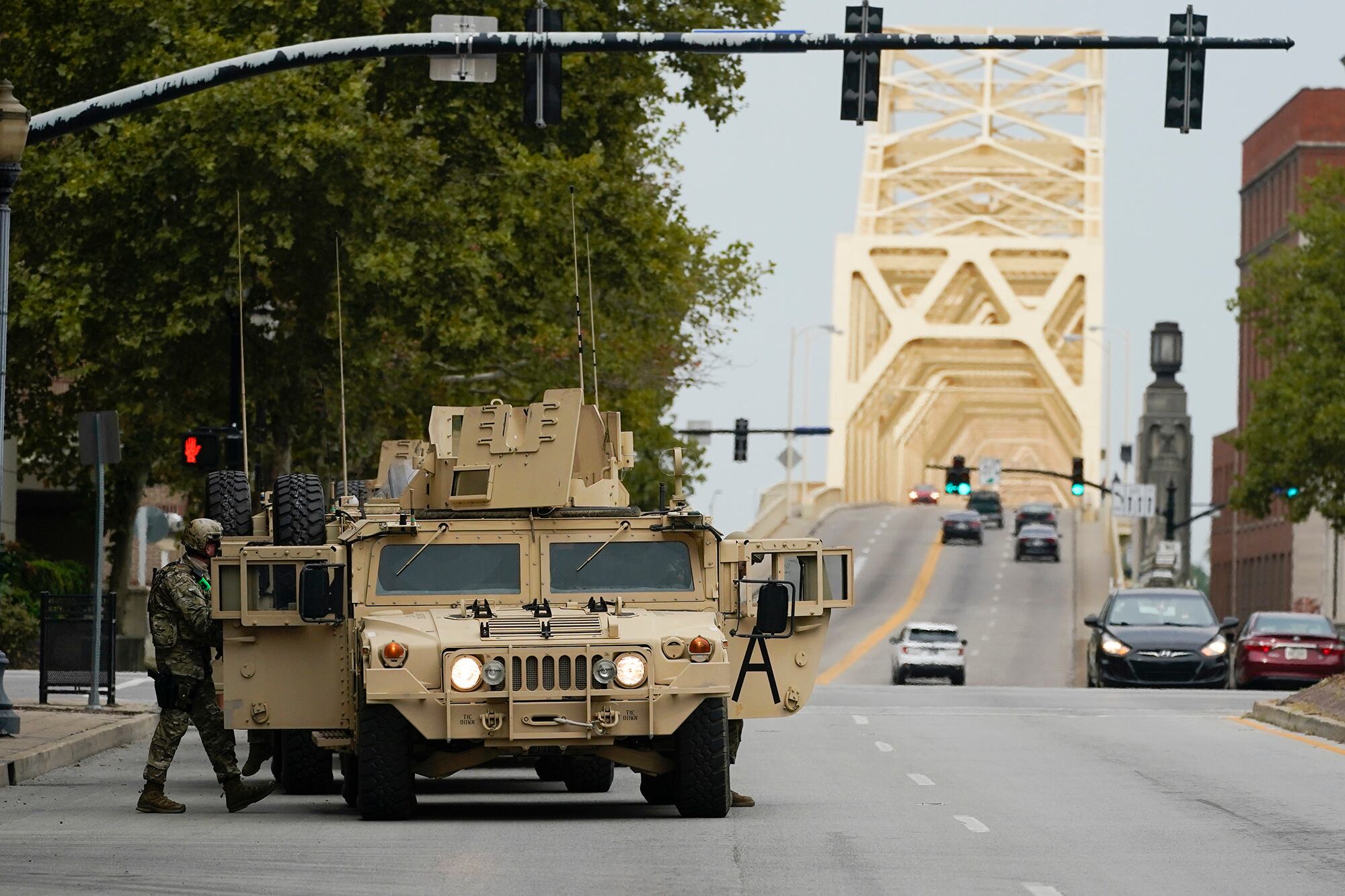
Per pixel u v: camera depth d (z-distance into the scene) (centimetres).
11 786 6344
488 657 5012
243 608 5362
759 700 5472
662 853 4531
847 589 5494
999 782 6353
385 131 12794
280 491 5812
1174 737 8281
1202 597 13312
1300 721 8712
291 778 6050
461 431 5716
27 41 13588
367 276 12562
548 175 13638
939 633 19075
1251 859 4497
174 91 6912
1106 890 4012
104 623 9381
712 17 14850
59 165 12775
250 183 12538
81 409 15388
